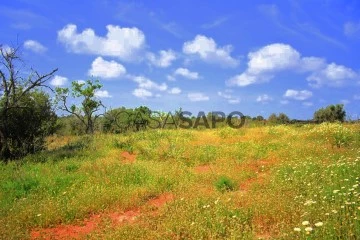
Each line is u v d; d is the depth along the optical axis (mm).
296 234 7023
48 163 17781
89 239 8688
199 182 13789
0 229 9367
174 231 8461
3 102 20984
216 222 8484
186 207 10156
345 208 7703
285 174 13016
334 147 18922
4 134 20797
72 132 38438
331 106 41906
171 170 15719
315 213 7910
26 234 9273
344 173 11523
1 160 19812
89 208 11234
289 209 8742
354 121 29047
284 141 22172
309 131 25328
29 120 21969
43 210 10844
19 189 13203
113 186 13641
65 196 12383
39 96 23016
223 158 18469
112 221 10055
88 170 16047
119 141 24234
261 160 17750
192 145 23172
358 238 6371
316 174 12172
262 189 11508
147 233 8477
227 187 12547
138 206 11469
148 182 14023
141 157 19906
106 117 40594
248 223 8602
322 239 6488
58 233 9625
